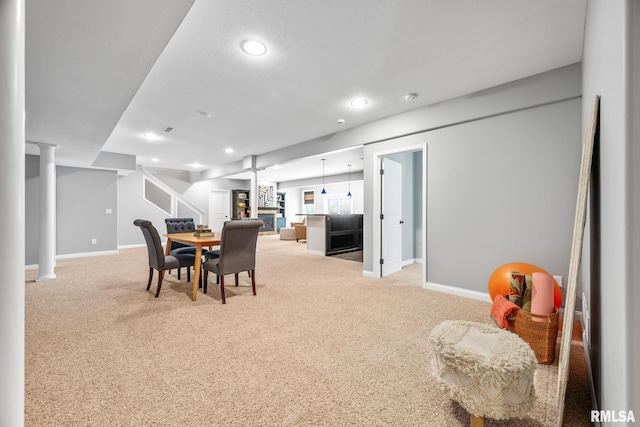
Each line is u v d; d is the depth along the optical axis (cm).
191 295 337
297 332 232
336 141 477
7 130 95
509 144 299
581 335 227
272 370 176
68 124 344
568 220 267
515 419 136
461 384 120
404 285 385
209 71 272
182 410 140
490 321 254
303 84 300
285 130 468
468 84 300
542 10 191
